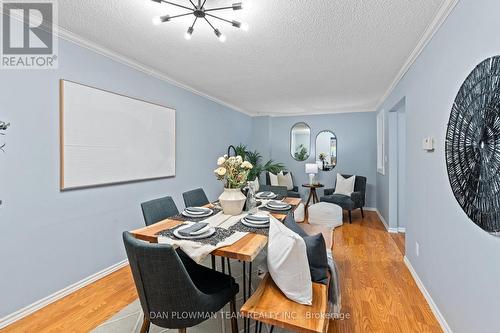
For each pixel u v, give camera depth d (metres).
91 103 2.37
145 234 1.71
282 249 1.42
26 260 1.92
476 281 1.37
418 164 2.34
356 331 1.76
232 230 1.77
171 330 1.78
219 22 1.98
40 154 2.00
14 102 1.84
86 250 2.37
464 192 1.46
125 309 2.01
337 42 2.31
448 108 1.69
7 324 1.80
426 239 2.13
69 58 2.18
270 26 2.03
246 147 5.98
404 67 2.79
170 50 2.51
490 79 1.21
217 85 3.75
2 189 1.79
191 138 3.95
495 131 1.17
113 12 1.85
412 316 1.92
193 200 2.78
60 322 1.85
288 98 4.54
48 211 2.06
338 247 3.34
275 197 3.00
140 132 2.94
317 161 5.88
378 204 5.06
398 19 1.91
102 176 2.49
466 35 1.46
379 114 4.84
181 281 1.25
